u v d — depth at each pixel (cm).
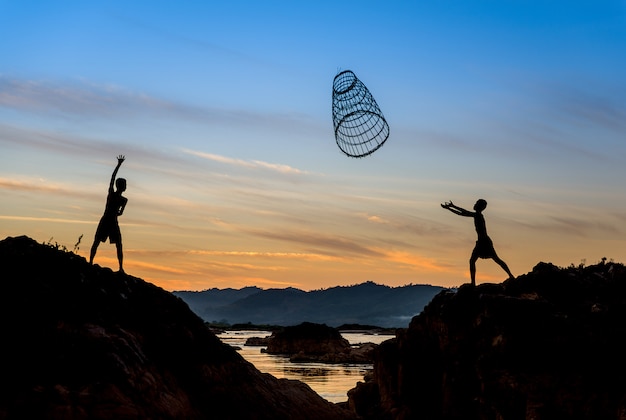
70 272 2155
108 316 2125
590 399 2598
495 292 2969
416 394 3122
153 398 1966
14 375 1838
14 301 1981
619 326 2723
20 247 2148
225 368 2367
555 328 2744
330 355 8494
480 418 2727
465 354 2908
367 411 3347
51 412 1745
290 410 2412
